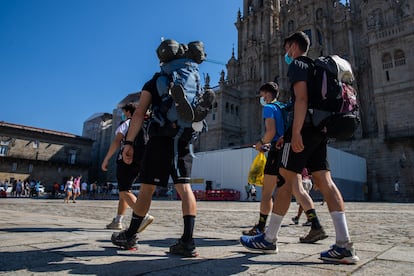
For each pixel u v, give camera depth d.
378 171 35.06
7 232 4.48
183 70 3.18
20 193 37.28
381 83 36.06
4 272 2.28
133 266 2.55
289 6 52.75
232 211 11.77
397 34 35.34
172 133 3.09
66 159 50.94
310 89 3.07
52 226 5.53
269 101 4.94
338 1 46.88
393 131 34.44
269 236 3.28
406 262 2.89
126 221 7.05
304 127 3.12
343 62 3.16
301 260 2.97
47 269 2.39
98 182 60.53
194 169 34.25
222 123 47.81
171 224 6.78
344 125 3.04
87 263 2.62
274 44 52.31
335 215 2.97
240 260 2.91
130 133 3.12
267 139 4.57
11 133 46.12
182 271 2.42
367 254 3.29
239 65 56.84
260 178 5.65
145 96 3.19
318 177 3.31
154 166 3.14
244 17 58.34
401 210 12.41
